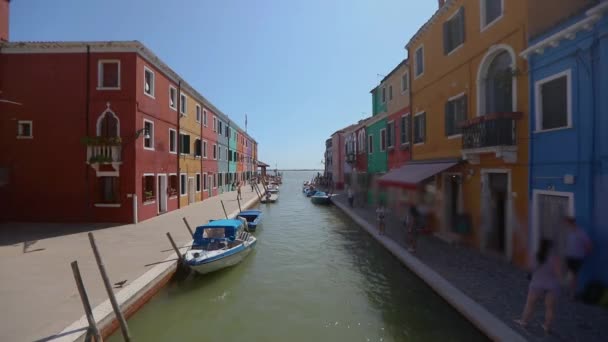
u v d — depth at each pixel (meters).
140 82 15.06
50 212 14.50
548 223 7.07
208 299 7.90
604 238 5.84
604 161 5.82
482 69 9.34
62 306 6.12
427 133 12.91
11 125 14.48
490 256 9.17
